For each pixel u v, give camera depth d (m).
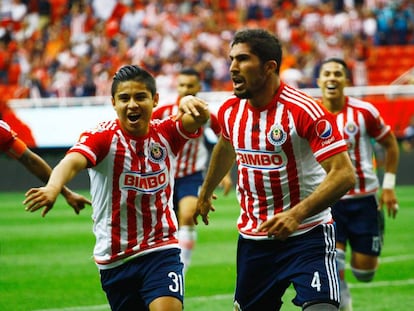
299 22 78.19
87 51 75.75
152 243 14.57
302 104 14.28
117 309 15.05
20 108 61.69
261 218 14.88
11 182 56.69
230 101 15.30
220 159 16.12
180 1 81.19
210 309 22.53
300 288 14.23
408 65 76.81
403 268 28.73
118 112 14.38
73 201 15.54
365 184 21.81
